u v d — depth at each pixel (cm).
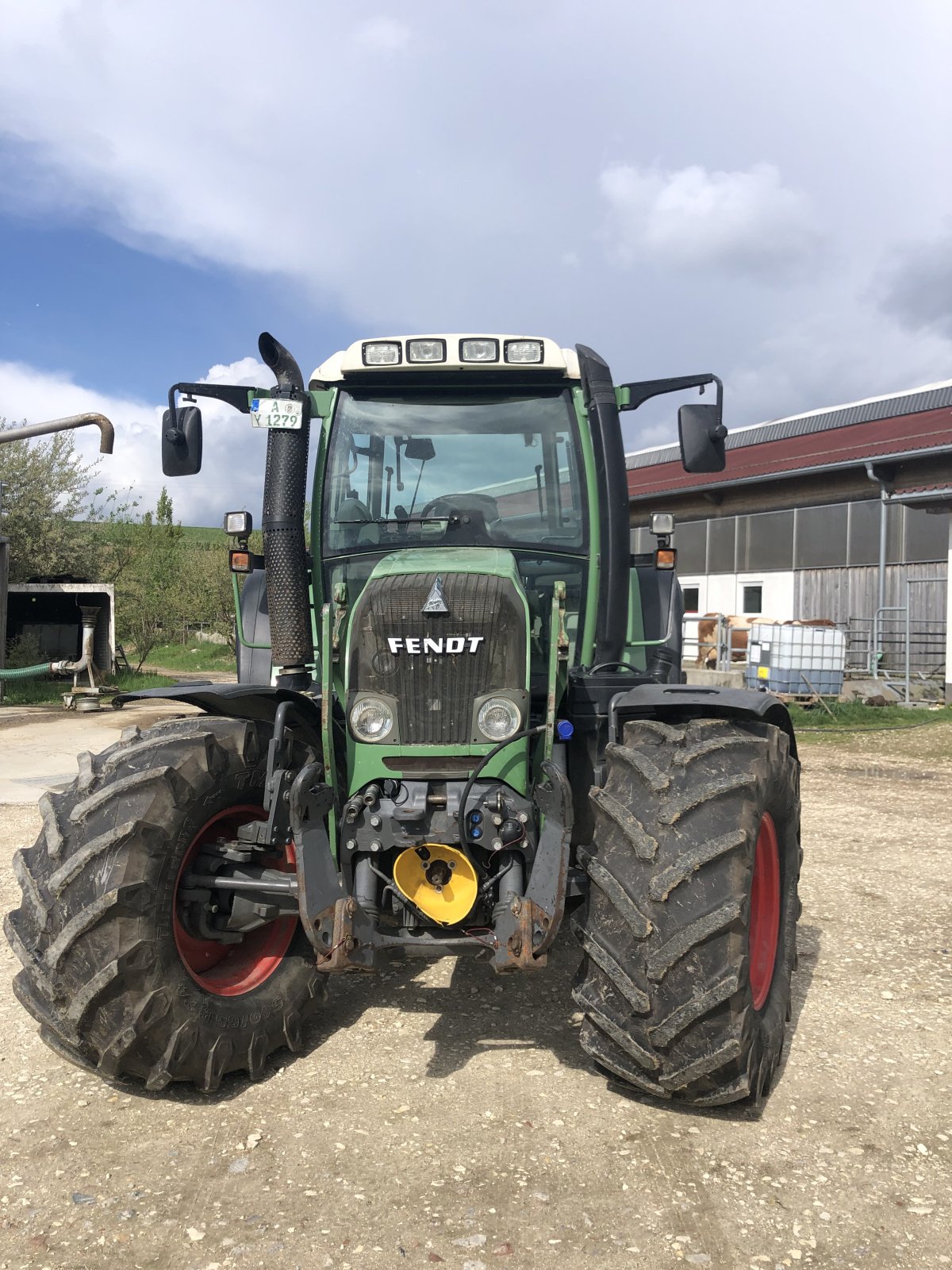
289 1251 220
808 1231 226
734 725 312
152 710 1611
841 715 1267
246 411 393
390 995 379
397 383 394
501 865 307
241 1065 301
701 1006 257
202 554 3603
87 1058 283
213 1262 217
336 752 335
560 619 332
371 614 313
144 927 279
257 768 320
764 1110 283
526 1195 240
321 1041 336
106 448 1023
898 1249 220
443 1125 276
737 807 275
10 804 769
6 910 473
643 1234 225
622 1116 280
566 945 437
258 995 313
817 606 1720
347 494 392
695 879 265
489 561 333
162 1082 285
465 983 392
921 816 713
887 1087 299
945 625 1513
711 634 1755
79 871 278
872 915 477
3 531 2520
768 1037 288
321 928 285
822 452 1784
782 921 336
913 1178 248
